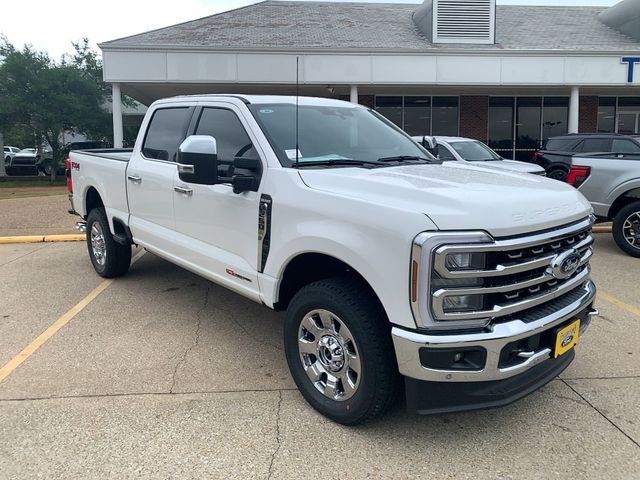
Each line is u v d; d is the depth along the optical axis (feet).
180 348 14.35
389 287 9.00
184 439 10.14
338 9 77.56
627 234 25.16
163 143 16.16
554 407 11.33
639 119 73.72
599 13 80.53
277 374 12.88
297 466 9.36
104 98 92.22
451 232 8.58
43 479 8.98
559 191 10.71
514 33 69.21
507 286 8.90
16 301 18.35
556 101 71.92
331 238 9.89
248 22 68.44
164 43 57.57
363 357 9.69
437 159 14.32
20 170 100.07
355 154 13.11
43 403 11.41
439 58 55.93
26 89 82.28
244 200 12.26
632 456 9.61
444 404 9.11
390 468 9.32
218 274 13.52
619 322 16.33
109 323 16.20
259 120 12.73
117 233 19.22
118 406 11.31
